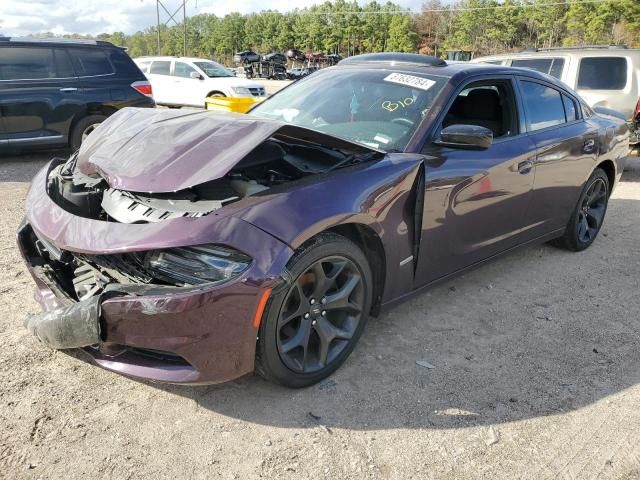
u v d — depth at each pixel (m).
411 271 3.14
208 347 2.29
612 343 3.38
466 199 3.35
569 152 4.31
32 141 7.96
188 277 2.27
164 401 2.60
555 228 4.56
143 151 2.73
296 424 2.49
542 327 3.55
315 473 2.22
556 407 2.72
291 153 2.86
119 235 2.34
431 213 3.13
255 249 2.29
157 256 2.35
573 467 2.34
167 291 2.22
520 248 4.22
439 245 3.29
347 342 2.86
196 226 2.27
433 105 3.34
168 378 2.33
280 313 2.44
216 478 2.17
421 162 3.04
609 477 2.29
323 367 2.77
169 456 2.26
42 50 7.98
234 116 3.08
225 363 2.35
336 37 102.25
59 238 2.49
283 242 2.36
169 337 2.25
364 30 101.31
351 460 2.30
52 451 2.25
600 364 3.14
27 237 3.01
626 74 8.15
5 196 6.18
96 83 8.38
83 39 8.44
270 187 2.56
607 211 6.56
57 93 8.02
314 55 55.78
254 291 2.28
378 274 3.00
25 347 2.96
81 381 2.71
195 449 2.31
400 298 3.18
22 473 2.12
